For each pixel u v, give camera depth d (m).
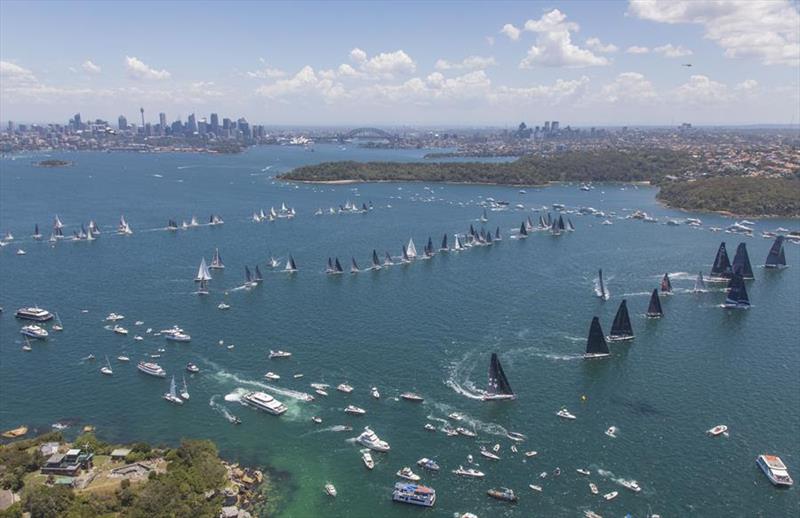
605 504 162.62
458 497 164.88
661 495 166.62
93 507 148.88
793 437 194.62
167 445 187.38
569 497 165.12
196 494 157.88
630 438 193.50
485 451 184.38
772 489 169.62
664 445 189.75
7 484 157.12
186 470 166.50
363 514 158.25
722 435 195.25
